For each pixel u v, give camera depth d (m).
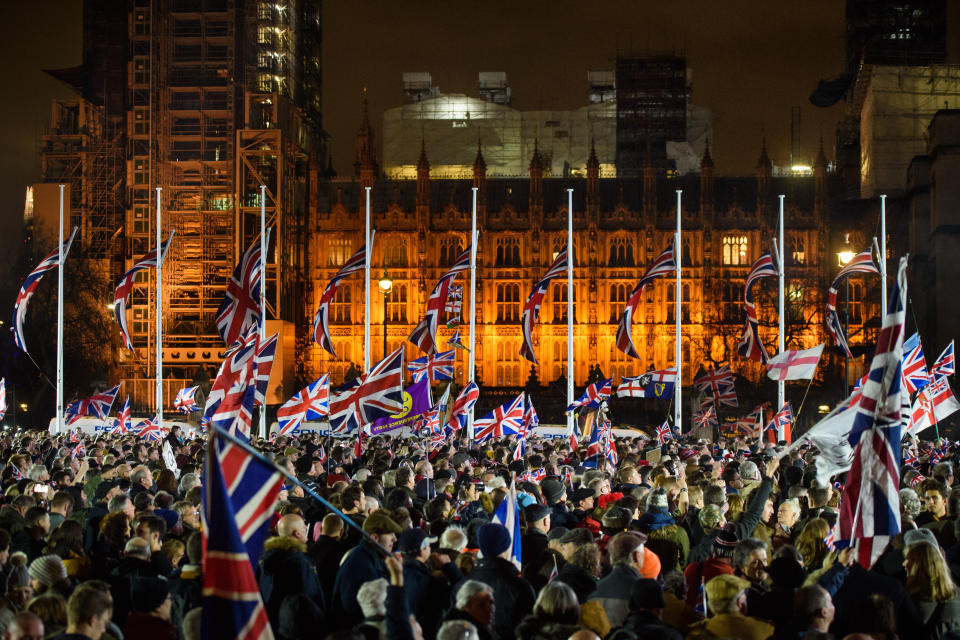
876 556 12.63
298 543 11.77
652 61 141.38
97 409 49.34
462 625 8.30
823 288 118.88
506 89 154.75
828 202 120.75
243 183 119.38
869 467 12.91
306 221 123.75
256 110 122.50
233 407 26.11
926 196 113.94
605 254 123.56
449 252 123.94
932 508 16.44
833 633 10.86
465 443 42.00
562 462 27.64
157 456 28.48
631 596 9.95
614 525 13.88
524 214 124.25
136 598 10.05
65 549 12.99
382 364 29.94
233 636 8.52
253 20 122.88
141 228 120.44
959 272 108.50
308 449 32.53
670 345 121.50
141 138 120.12
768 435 47.94
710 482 17.97
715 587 10.24
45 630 9.52
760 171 122.69
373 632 9.89
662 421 105.00
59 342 54.91
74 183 124.38
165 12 120.75
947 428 76.31
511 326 122.38
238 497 9.84
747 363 117.12
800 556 11.35
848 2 139.88
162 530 12.89
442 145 148.12
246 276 34.03
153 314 116.62
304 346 121.69
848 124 137.12
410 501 14.88
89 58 129.62
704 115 148.50
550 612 9.29
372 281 122.94
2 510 15.17
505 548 11.16
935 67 121.81
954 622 10.66
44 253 116.50
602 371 121.75
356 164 129.12
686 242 123.19
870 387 13.12
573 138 148.12
